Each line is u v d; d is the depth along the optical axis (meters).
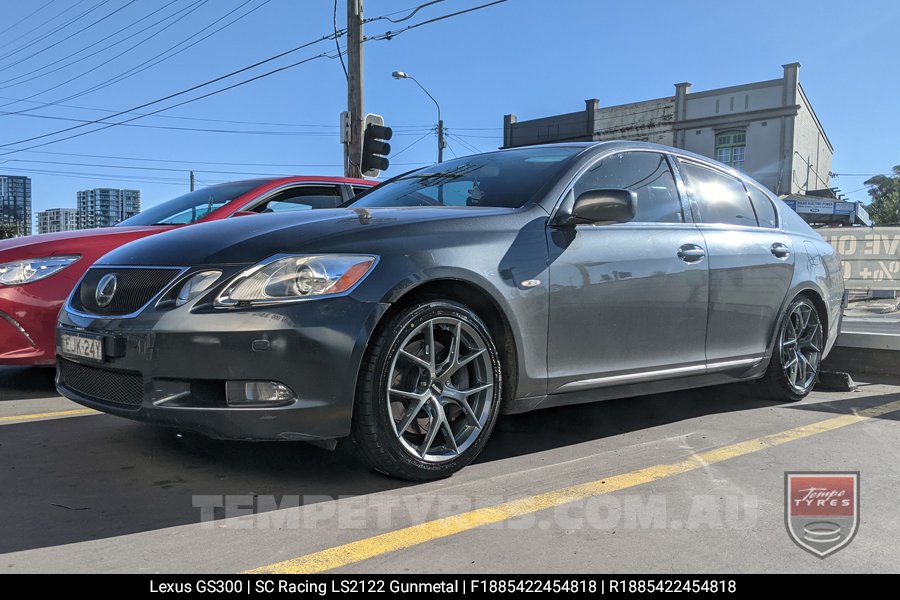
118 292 2.97
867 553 2.37
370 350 2.75
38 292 4.41
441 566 2.24
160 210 5.67
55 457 3.26
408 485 2.95
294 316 2.62
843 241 11.71
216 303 2.66
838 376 5.09
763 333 4.35
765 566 2.27
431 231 2.99
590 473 3.15
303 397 2.62
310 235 2.84
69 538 2.39
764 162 29.06
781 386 4.58
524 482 3.02
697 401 4.67
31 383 4.99
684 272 3.77
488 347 3.07
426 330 2.91
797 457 3.41
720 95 29.89
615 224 3.58
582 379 3.37
